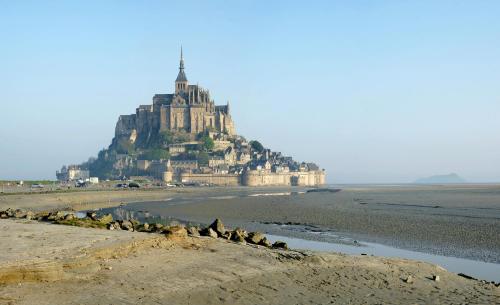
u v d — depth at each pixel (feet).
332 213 327.67
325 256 112.37
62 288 69.67
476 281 105.40
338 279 94.48
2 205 342.85
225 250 106.01
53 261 75.36
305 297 81.20
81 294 67.87
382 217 287.28
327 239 193.26
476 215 293.64
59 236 103.65
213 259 96.37
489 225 232.12
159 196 643.45
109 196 550.77
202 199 578.66
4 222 143.23
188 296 73.61
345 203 459.32
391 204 432.66
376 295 86.53
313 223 260.42
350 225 243.81
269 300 77.46
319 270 99.60
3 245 90.63
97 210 382.22
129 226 148.25
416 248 167.84
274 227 241.76
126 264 84.79
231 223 264.52
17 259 75.72
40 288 68.80
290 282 88.28
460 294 91.97
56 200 427.74
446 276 105.91
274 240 189.98
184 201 529.45
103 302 65.51
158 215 328.90
